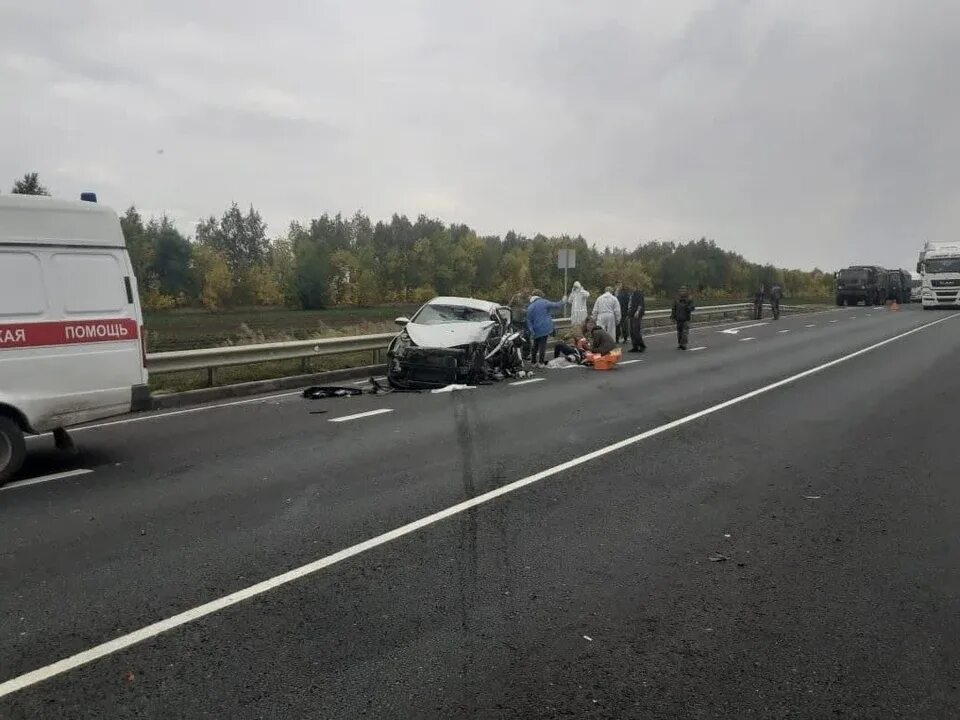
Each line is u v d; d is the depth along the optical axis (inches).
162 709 130.0
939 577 189.2
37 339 285.9
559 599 175.9
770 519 235.9
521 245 2849.4
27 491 268.4
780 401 474.3
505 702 133.0
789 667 145.3
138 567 195.3
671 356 769.6
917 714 129.7
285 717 127.8
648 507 248.4
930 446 340.5
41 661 146.5
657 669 144.4
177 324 1157.7
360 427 389.7
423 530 224.8
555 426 391.5
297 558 201.8
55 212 293.1
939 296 1733.5
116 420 412.2
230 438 361.7
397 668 144.1
